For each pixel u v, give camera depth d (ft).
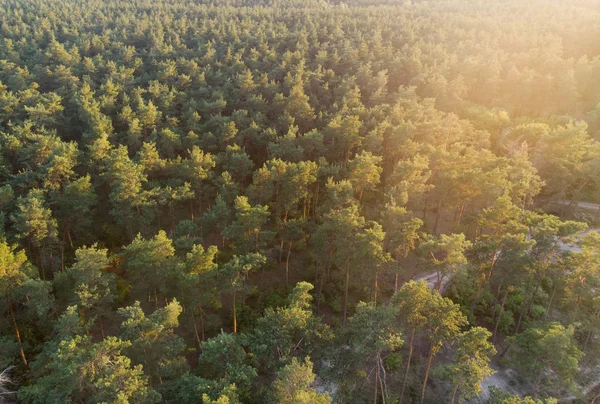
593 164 212.43
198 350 164.45
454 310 122.11
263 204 229.25
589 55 369.91
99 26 457.68
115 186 212.64
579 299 161.07
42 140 214.48
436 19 469.98
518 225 161.27
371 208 235.81
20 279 141.79
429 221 234.17
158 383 133.28
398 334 121.29
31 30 438.81
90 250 142.31
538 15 474.08
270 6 623.77
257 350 127.34
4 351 138.41
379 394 148.15
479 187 188.96
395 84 345.92
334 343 132.77
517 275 157.79
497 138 273.13
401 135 230.68
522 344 140.56
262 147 271.69
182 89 322.96
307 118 278.87
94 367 107.24
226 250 218.79
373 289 175.63
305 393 96.43
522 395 151.12
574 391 127.13
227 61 364.99
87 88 289.33
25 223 163.43
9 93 274.36
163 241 149.89
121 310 124.67
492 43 390.42
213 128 270.05
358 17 492.13
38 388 114.21
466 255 167.53
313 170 205.67
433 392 151.94
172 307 123.85
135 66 358.02
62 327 122.52
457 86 311.88
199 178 214.28
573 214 231.71
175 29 449.06
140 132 257.55
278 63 354.33
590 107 305.53
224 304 187.42
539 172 235.61
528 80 311.27
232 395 104.88
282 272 207.51
